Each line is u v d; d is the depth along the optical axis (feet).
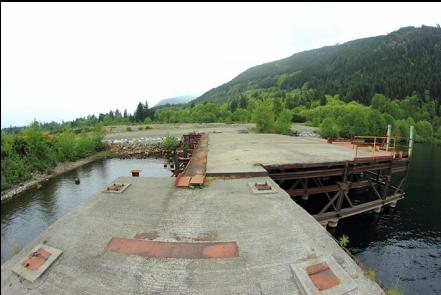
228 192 25.26
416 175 79.46
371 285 12.24
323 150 50.83
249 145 60.59
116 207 21.95
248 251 15.20
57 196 61.67
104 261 14.65
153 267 13.98
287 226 18.04
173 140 132.57
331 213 40.81
